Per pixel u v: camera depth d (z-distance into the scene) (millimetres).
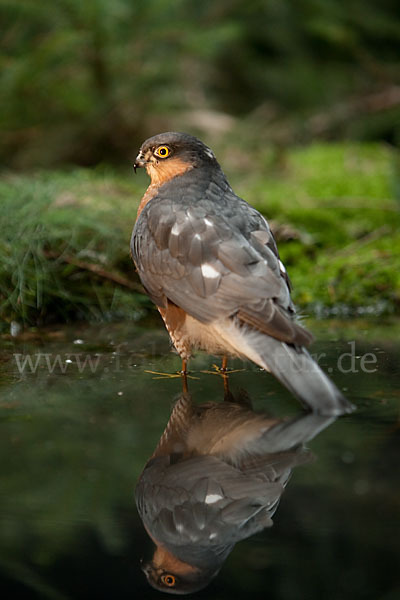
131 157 16906
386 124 18391
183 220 7422
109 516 4613
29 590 3936
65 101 16094
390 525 4449
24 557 4199
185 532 4441
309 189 14734
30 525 4500
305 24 17844
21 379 7598
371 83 18797
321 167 16266
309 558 4160
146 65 16359
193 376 7746
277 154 16969
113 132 16969
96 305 10875
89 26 15250
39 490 4914
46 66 15680
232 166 16750
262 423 6238
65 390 7215
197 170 8484
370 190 14703
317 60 18703
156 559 4172
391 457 5430
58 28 15633
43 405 6742
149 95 16844
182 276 7168
